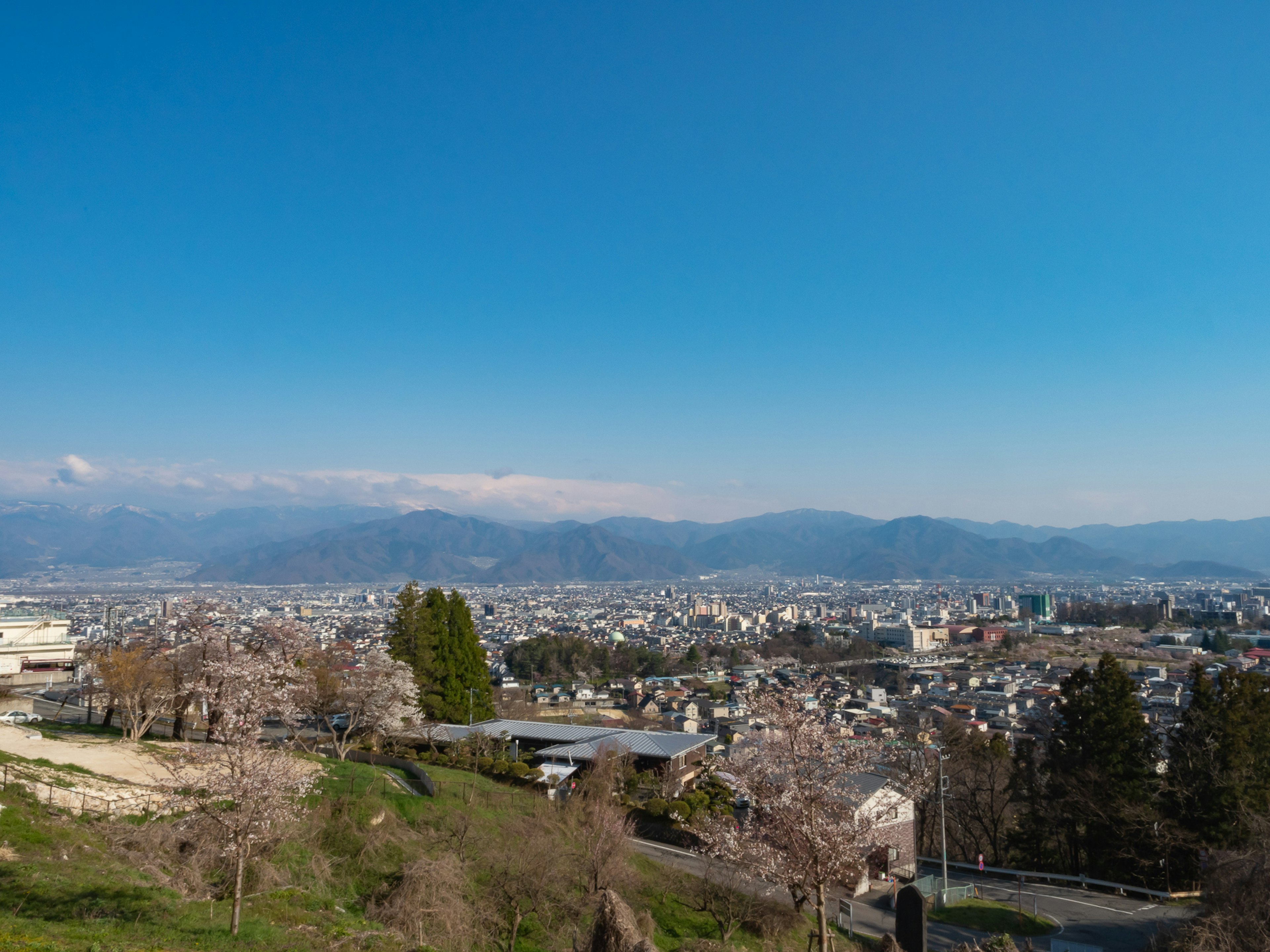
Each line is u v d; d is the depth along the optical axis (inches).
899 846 1667.1
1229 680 1721.2
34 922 636.7
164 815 864.9
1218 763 1619.1
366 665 1811.0
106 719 1740.9
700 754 2037.4
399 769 1611.7
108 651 1788.9
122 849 879.7
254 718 738.8
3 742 1261.1
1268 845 1104.8
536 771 1754.4
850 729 858.8
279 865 991.6
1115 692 1787.6
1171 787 1696.6
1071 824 1873.8
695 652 6899.6
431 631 2400.3
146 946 631.2
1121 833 1699.1
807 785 786.2
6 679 2696.9
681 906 1248.2
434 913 963.3
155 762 1234.0
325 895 962.1
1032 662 6053.2
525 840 1234.6
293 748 1353.3
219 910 780.6
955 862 1952.5
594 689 5383.9
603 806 1480.1
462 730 2084.2
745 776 839.1
